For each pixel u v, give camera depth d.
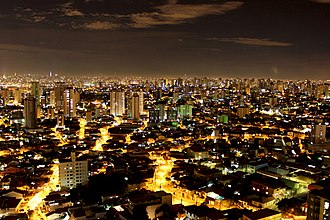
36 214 160.00
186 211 146.75
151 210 150.88
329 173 197.62
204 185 186.25
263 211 140.25
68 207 156.62
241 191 173.75
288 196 169.75
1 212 158.50
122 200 167.00
